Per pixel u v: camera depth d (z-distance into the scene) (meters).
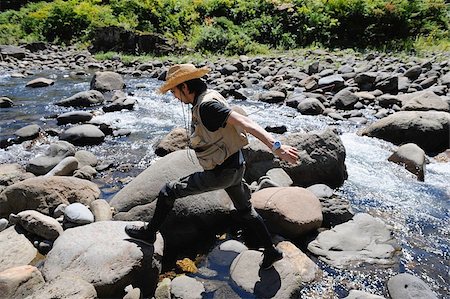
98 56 15.98
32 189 4.43
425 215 4.76
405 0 17.12
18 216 4.09
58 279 3.17
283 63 13.76
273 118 8.39
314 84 10.38
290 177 5.33
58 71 13.91
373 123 7.39
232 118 2.86
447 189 5.38
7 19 20.55
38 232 3.99
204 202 4.24
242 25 18.42
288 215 4.12
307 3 18.36
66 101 9.24
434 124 6.72
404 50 15.48
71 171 5.59
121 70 13.93
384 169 5.93
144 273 3.42
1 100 9.09
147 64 14.10
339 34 17.67
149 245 3.56
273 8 18.75
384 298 3.29
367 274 3.72
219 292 3.42
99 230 3.73
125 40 17.14
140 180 4.50
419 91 9.32
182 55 16.41
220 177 3.16
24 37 19.03
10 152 6.55
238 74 12.43
